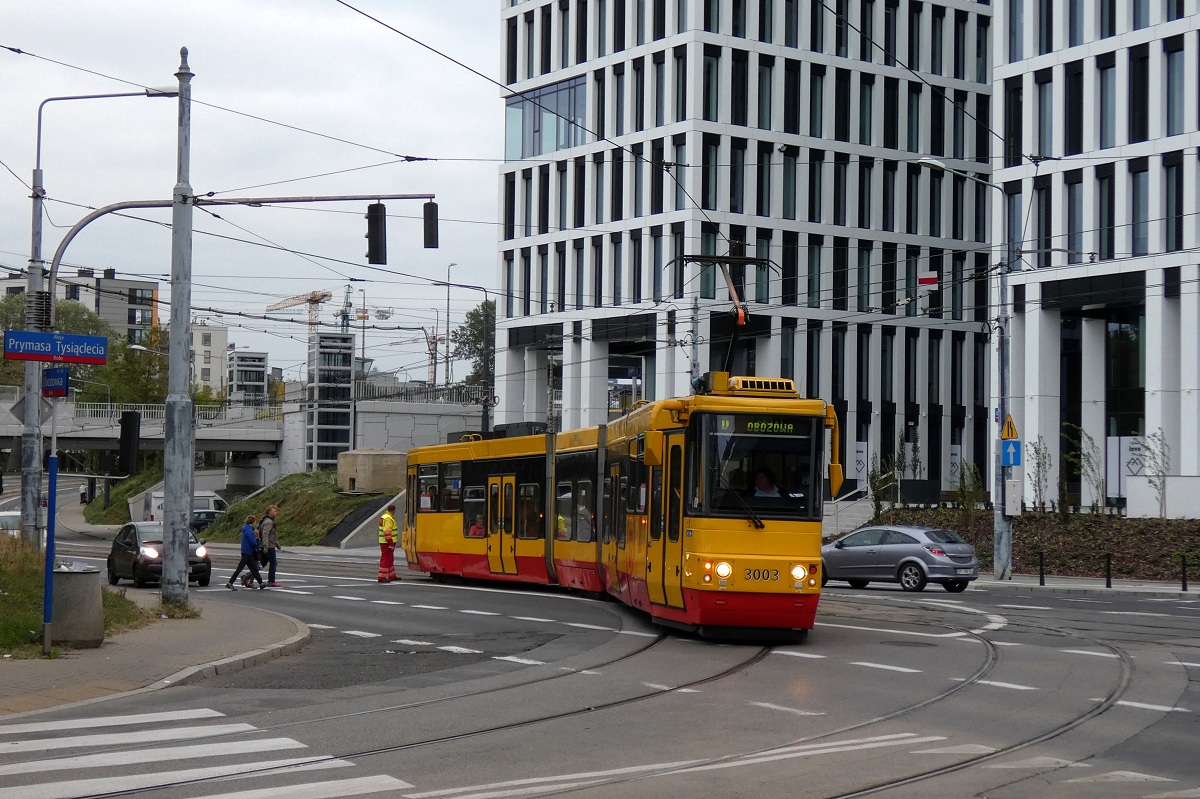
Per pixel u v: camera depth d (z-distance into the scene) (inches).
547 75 2662.4
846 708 498.0
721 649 695.1
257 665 635.5
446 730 446.6
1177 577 1425.9
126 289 6697.8
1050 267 1942.7
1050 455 1940.2
